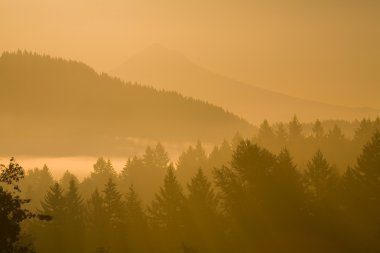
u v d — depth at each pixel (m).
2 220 38.00
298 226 70.25
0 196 38.56
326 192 82.44
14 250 39.56
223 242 79.19
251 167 74.81
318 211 73.12
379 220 73.06
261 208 72.25
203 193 92.75
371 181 82.38
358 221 74.62
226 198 77.19
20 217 38.81
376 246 69.38
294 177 76.06
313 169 84.56
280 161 79.12
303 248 69.19
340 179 88.12
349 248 69.00
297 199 72.12
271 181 73.25
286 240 69.81
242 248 72.00
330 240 69.81
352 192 81.00
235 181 76.44
